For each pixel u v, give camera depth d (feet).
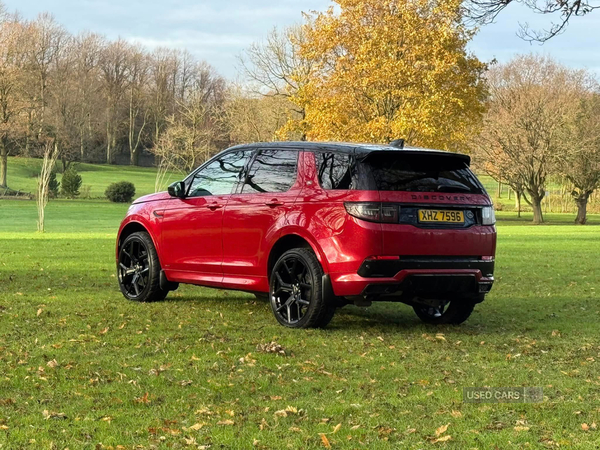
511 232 104.32
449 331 23.65
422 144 111.04
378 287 21.89
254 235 24.61
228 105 209.15
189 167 262.88
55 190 238.68
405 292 22.61
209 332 22.17
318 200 22.88
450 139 113.50
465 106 112.78
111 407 14.42
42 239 70.38
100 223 146.92
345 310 28.17
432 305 24.76
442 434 13.03
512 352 20.38
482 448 12.28
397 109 116.37
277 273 23.81
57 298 28.63
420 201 22.43
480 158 195.72
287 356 19.11
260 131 187.11
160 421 13.51
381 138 114.42
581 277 41.45
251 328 23.13
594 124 197.26
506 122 188.14
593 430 13.34
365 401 15.06
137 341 20.63
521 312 28.27
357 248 21.80
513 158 183.42
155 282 28.43
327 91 123.34
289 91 165.78
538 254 58.59
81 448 12.08
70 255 49.75
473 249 23.22
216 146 270.05
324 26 120.37
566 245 71.26
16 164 323.37
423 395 15.53
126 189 225.97
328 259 22.31
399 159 22.85
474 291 23.43
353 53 119.34
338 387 16.12
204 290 32.83
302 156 24.00
